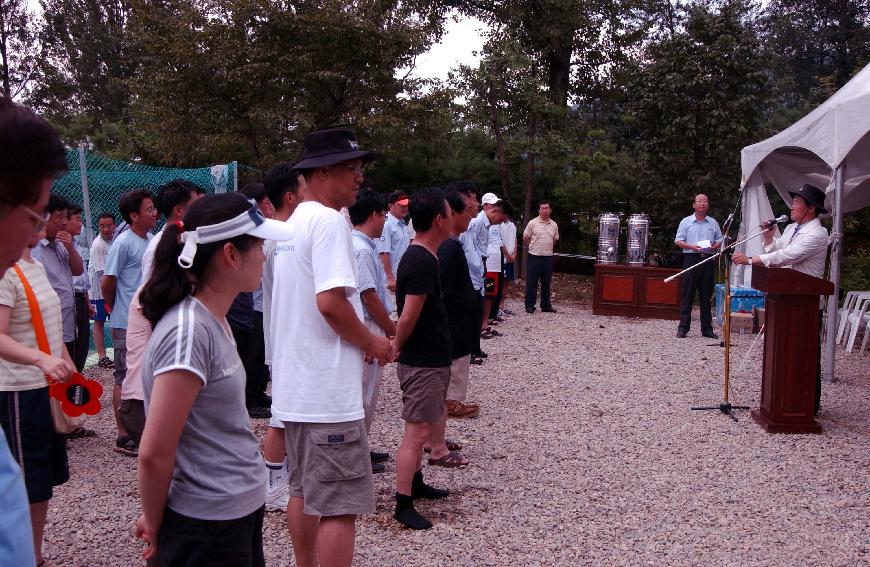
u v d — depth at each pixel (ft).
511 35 57.11
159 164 67.41
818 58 95.14
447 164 66.85
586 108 68.54
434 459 16.87
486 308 33.76
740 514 14.33
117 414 17.39
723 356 30.07
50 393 10.16
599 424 20.39
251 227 6.77
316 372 9.31
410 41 56.65
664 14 81.82
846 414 21.74
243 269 6.83
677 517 14.15
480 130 66.69
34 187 3.94
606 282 41.57
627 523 13.85
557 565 12.12
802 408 19.60
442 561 12.19
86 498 14.82
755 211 36.14
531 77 55.67
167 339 6.38
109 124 73.20
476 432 19.56
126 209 17.40
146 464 6.26
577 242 65.51
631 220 42.11
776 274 19.21
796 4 96.43
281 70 53.93
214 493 6.64
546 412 21.57
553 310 43.19
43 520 10.70
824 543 13.07
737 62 52.42
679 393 23.94
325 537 9.34
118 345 17.34
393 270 26.00
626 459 17.48
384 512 14.14
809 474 16.52
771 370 19.90
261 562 7.53
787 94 79.10
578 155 59.06
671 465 17.08
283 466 13.66
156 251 6.74
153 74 56.34
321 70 54.44
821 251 21.01
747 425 20.36
